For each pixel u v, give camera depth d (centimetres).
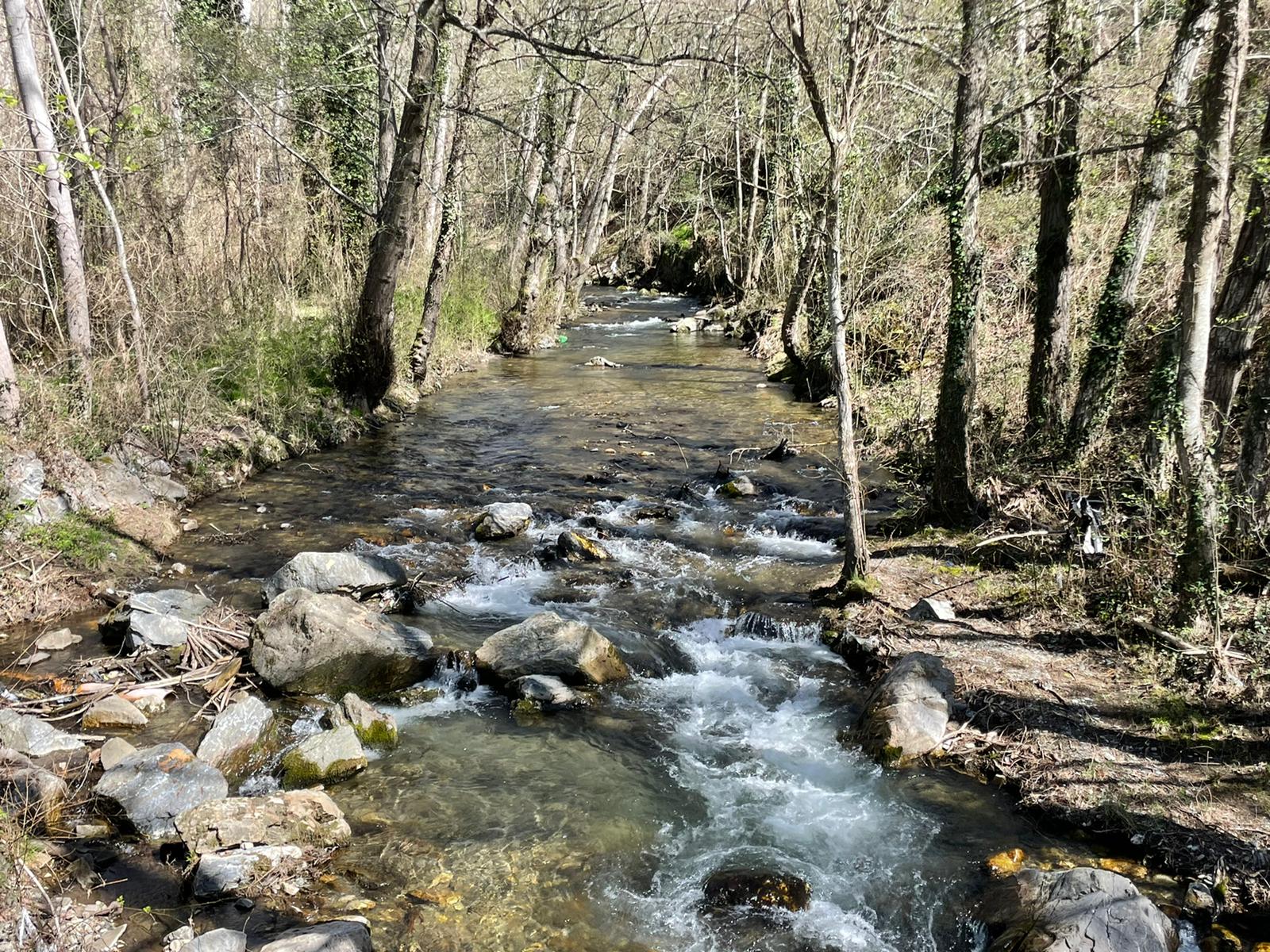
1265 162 678
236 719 600
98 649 705
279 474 1196
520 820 539
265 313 1421
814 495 1160
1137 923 411
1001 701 636
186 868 476
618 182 4662
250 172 1659
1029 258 1498
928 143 1441
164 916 439
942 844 523
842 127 730
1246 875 469
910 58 1029
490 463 1297
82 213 1122
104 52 1239
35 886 420
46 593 767
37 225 1055
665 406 1692
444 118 2016
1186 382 636
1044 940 407
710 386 1894
